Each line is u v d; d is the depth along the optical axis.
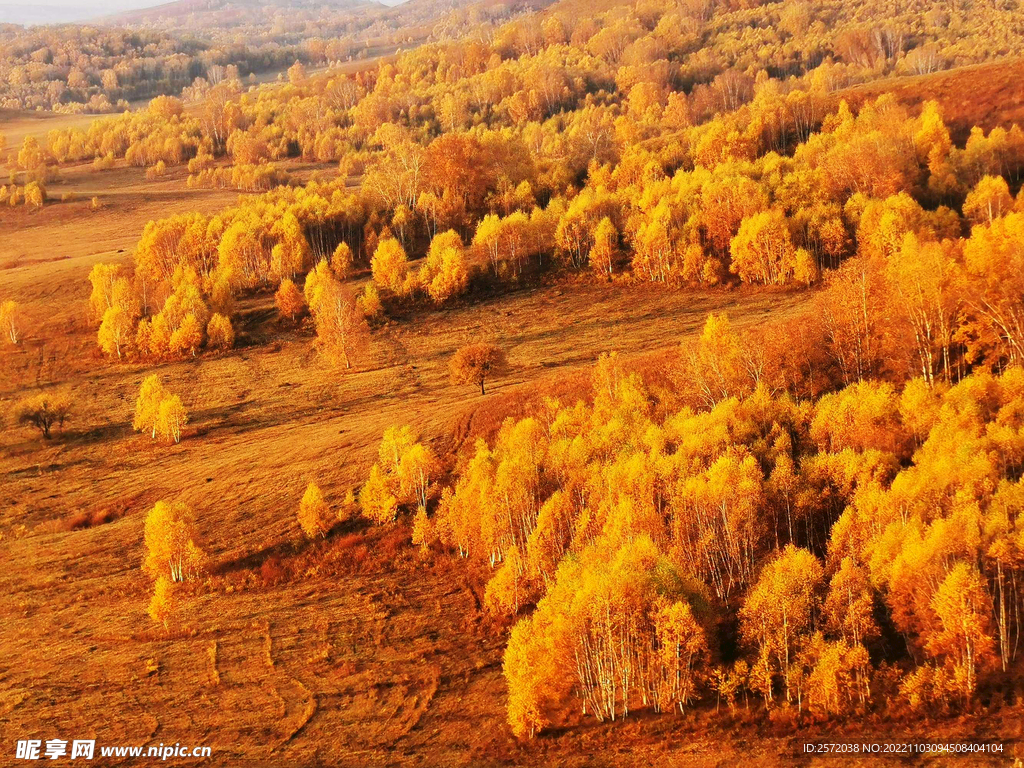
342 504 74.12
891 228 104.44
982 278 67.94
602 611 47.66
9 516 81.81
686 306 113.44
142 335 119.62
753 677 46.50
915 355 67.88
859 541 51.00
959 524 45.09
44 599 66.44
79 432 100.31
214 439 94.69
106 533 75.62
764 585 48.38
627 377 78.06
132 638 60.25
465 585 62.69
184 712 52.12
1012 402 55.97
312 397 103.06
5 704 53.75
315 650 57.12
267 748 48.44
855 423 59.78
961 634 42.81
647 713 47.34
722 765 42.53
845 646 45.09
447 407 90.19
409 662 55.06
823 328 74.69
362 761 47.00
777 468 57.22
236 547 70.50
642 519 55.16
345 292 117.25
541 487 64.88
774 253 114.06
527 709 46.97
